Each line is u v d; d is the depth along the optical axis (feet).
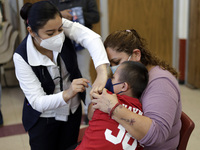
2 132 8.63
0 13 12.17
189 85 12.15
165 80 3.56
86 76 8.09
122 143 3.34
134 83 3.55
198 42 11.15
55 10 3.60
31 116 4.41
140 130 3.20
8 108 10.53
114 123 3.39
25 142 7.97
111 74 4.14
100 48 4.01
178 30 12.34
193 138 7.78
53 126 4.57
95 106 3.52
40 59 3.95
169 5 11.98
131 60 3.94
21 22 9.93
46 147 4.65
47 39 3.70
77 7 7.32
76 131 5.00
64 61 4.17
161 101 3.38
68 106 4.45
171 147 3.84
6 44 11.95
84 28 4.33
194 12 11.10
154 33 12.23
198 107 9.85
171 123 3.37
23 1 9.57
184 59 12.37
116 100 3.34
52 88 4.23
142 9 11.68
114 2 11.15
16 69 3.98
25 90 3.99
